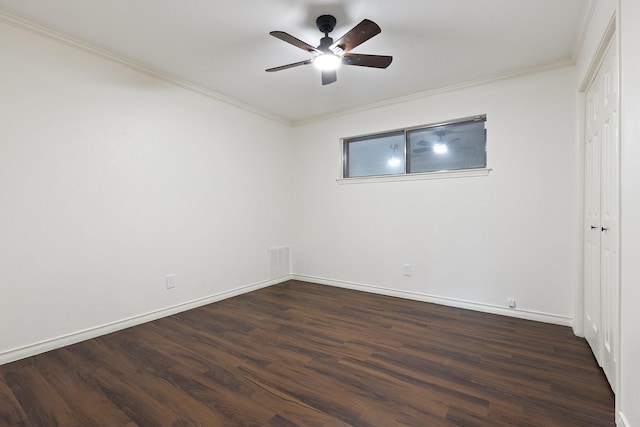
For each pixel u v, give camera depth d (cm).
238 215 391
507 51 266
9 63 220
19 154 224
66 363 217
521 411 165
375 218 397
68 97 248
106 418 160
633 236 136
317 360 221
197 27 234
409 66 294
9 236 220
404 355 229
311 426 154
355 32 197
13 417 162
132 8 211
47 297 237
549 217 292
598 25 192
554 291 291
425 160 370
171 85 319
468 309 332
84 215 257
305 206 462
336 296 383
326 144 438
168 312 315
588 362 217
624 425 142
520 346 243
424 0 203
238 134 391
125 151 283
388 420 158
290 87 344
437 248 352
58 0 202
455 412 164
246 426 154
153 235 304
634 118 135
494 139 318
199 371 206
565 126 284
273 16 221
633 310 136
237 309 335
